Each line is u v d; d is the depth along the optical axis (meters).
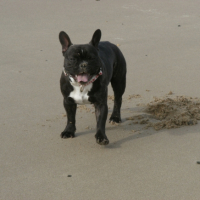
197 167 5.72
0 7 14.51
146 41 11.64
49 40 11.82
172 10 13.96
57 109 7.98
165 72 9.78
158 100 8.22
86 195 5.09
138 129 7.15
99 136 6.37
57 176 5.59
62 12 14.05
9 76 9.55
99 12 13.96
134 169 5.73
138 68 10.05
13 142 6.67
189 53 10.86
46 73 9.77
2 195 5.14
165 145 6.47
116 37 11.88
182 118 7.22
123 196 5.05
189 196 5.02
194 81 9.22
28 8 14.45
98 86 6.34
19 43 11.62
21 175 5.63
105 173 5.64
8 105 8.10
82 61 5.99
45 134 6.98
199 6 14.30
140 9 14.12
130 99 8.51
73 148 6.47
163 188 5.21
